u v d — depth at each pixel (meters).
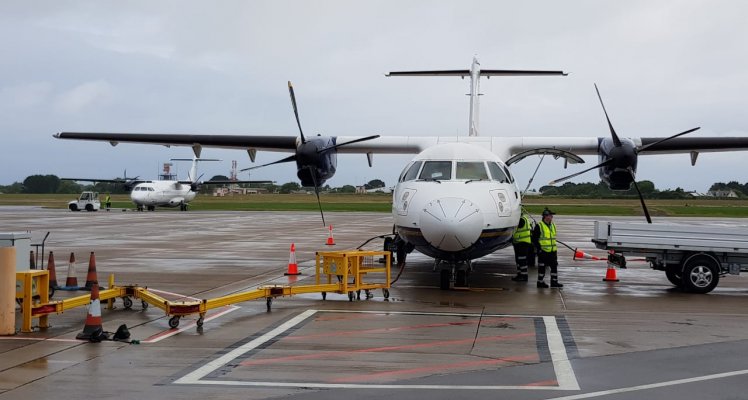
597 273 16.58
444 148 14.09
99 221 39.69
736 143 18.22
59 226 34.25
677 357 7.87
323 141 18.03
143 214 51.38
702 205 80.00
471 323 9.88
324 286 11.71
